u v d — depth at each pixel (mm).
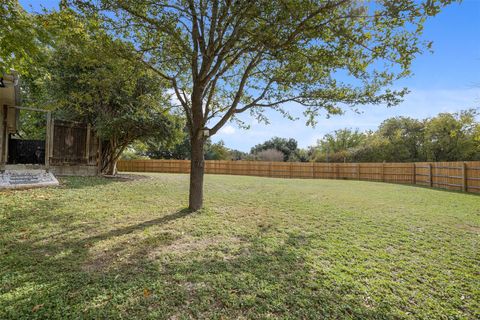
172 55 5492
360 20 4281
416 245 3859
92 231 4004
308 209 6188
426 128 22438
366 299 2424
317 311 2215
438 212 6168
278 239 3979
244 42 4941
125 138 12180
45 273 2654
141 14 4758
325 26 4195
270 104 5918
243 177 16391
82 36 4590
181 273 2768
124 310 2113
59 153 10250
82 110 10445
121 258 3094
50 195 6250
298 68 5004
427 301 2424
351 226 4797
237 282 2623
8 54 4125
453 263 3248
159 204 6082
